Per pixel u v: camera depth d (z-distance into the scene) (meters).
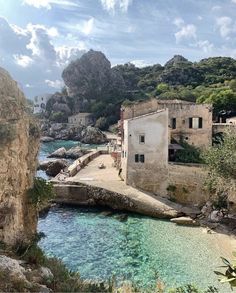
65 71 198.75
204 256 33.78
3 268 16.36
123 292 21.09
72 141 144.25
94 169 65.56
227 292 27.02
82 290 18.11
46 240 37.81
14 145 22.14
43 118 184.00
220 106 90.12
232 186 42.06
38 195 25.34
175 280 29.00
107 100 173.62
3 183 21.27
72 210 48.91
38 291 16.06
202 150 53.22
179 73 174.25
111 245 36.59
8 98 22.84
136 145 51.12
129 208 47.44
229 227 41.22
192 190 48.47
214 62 181.12
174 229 41.25
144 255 34.16
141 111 57.19
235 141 42.69
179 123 57.50
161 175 50.31
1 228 21.09
